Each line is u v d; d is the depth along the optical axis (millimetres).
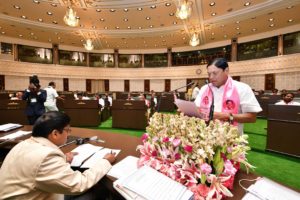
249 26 10297
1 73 12273
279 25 10211
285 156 3199
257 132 4988
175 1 7785
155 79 15289
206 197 795
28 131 2070
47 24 10430
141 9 8523
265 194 841
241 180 999
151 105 5648
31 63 13297
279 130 3268
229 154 886
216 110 1714
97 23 10203
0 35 12117
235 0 7668
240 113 1701
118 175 1036
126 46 14523
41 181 886
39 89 3793
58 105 6723
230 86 1696
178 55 14844
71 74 14609
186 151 878
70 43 13984
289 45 10508
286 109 3182
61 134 1078
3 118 4145
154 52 15312
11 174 927
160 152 997
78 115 5359
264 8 8180
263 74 11477
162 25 10453
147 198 779
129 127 5230
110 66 15477
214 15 9078
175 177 905
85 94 10141
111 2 7961
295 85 10320
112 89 15773
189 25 10258
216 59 1679
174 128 994
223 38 12562
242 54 12375
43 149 955
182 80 14641
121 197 973
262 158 3131
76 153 1373
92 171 1018
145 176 934
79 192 925
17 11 8859
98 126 5449
